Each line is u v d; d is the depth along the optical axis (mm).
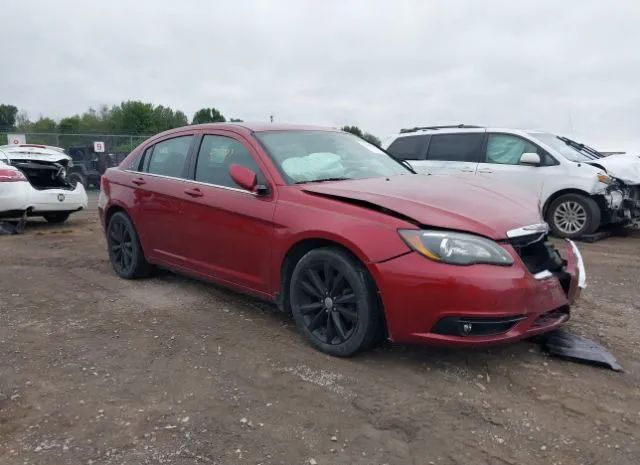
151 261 5547
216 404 3250
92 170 20516
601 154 10281
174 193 5051
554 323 3674
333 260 3730
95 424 3045
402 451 2797
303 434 2945
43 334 4352
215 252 4676
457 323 3322
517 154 9266
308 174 4402
